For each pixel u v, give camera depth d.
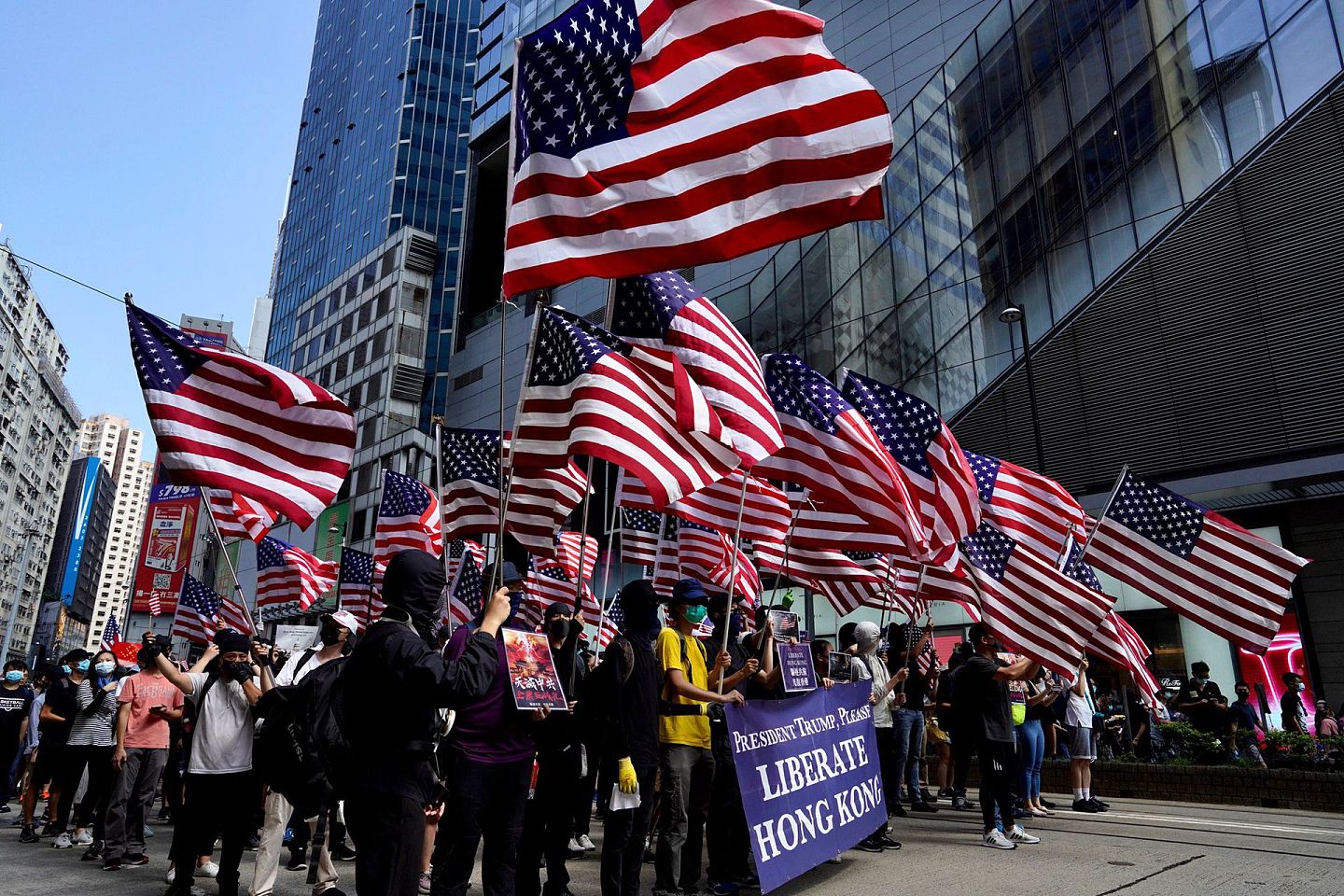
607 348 5.75
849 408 6.88
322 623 6.07
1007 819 7.20
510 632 4.03
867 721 7.00
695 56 4.81
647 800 4.91
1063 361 20.97
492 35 54.06
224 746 5.29
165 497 41.72
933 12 28.67
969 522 7.29
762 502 8.87
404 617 3.45
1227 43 19.83
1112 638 8.75
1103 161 21.59
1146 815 9.31
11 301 105.44
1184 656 17.11
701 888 5.75
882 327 25.91
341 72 79.06
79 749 8.14
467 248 51.34
